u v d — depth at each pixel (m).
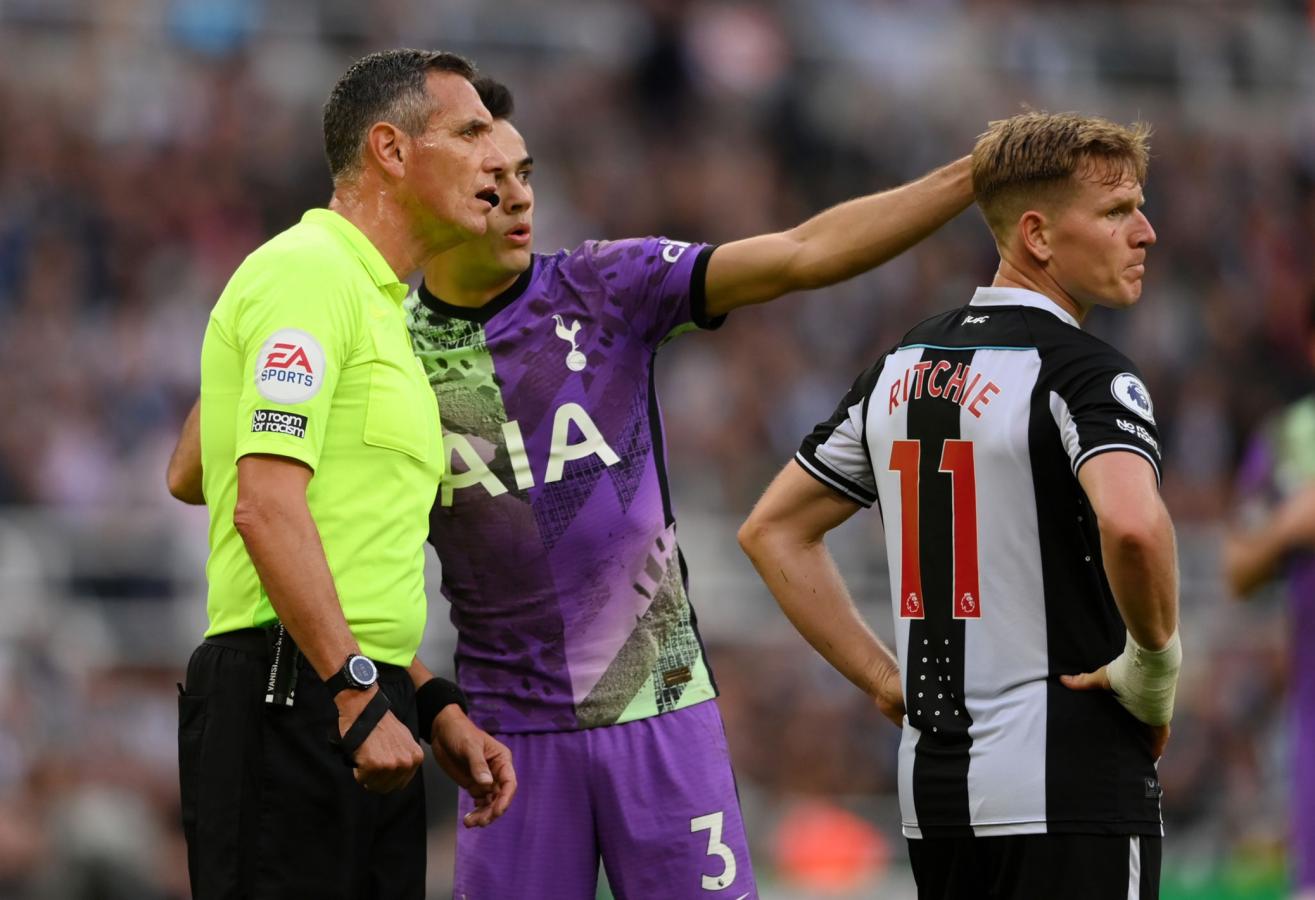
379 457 11.70
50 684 32.78
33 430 41.94
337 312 11.54
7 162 48.84
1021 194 11.92
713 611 37.62
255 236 51.31
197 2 54.91
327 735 11.45
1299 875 20.58
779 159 60.62
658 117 59.50
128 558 35.53
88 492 41.62
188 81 53.31
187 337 46.66
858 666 12.73
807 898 31.78
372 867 11.80
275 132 53.56
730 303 13.51
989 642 11.54
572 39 59.56
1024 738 11.33
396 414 11.80
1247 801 37.72
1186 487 53.47
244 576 11.62
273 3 55.66
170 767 33.31
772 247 13.23
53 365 43.66
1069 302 11.99
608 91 59.12
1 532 34.91
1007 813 11.30
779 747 36.59
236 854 11.39
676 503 45.91
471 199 12.31
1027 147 11.86
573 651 13.57
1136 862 11.27
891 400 12.18
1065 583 11.41
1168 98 64.94
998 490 11.49
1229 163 63.22
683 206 57.72
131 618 34.91
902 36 64.06
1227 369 57.62
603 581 13.58
